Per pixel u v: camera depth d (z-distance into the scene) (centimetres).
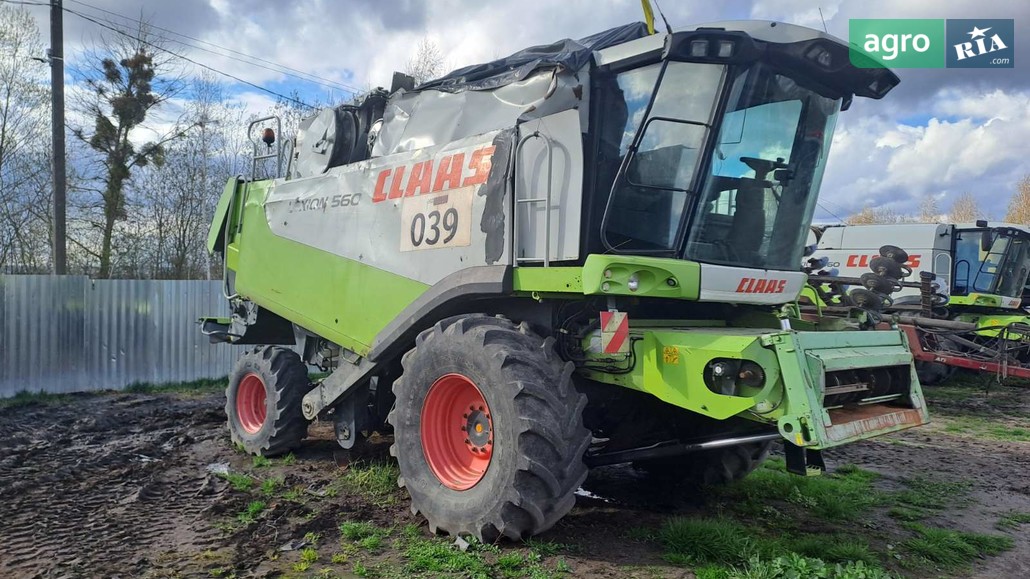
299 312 627
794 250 517
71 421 837
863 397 427
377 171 551
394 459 621
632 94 436
